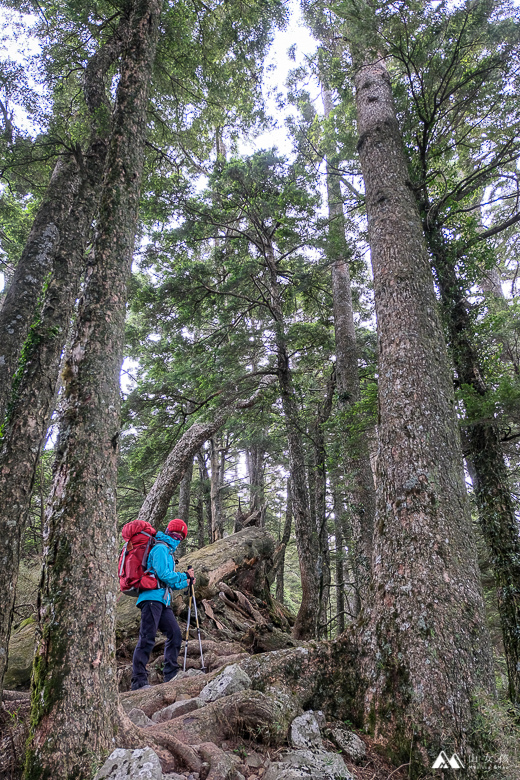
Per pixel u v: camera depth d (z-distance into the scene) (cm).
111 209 379
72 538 278
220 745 300
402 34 689
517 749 296
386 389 481
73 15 765
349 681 384
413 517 404
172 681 409
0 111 611
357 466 1022
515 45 657
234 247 1234
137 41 466
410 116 771
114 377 334
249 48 939
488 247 777
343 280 1252
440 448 434
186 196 1043
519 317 1144
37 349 470
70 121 700
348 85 821
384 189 602
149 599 450
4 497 395
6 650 353
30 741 241
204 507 2384
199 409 1116
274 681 375
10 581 370
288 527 1680
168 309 1127
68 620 261
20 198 885
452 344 758
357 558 973
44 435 447
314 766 275
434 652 344
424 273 541
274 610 1028
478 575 385
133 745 260
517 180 739
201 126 1052
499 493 677
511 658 602
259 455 1920
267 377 1214
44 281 586
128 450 1205
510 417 625
